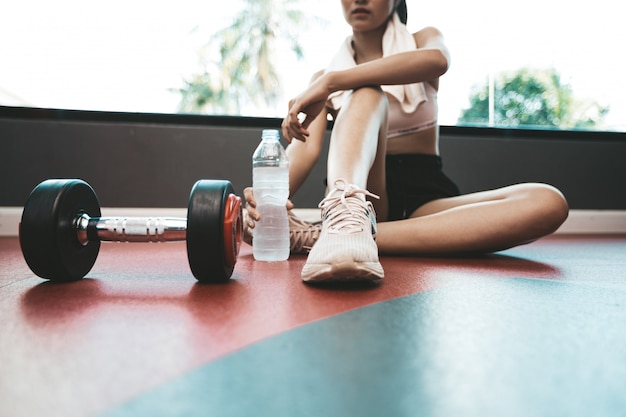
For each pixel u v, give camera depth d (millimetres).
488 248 1348
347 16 1485
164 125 2359
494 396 446
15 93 2391
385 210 1484
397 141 1550
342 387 461
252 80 6492
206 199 896
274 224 1304
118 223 935
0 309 754
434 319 696
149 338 607
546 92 2924
